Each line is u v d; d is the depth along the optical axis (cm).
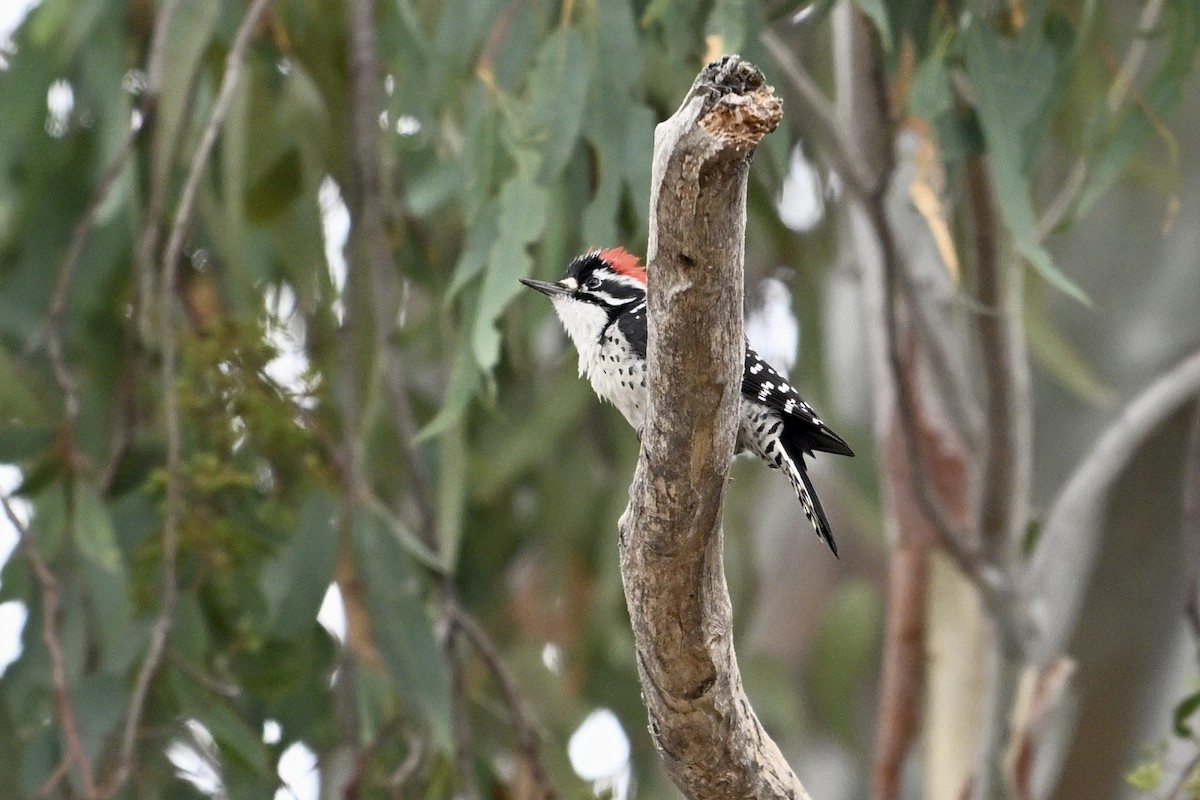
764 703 1396
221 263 1184
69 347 1175
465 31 967
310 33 1102
